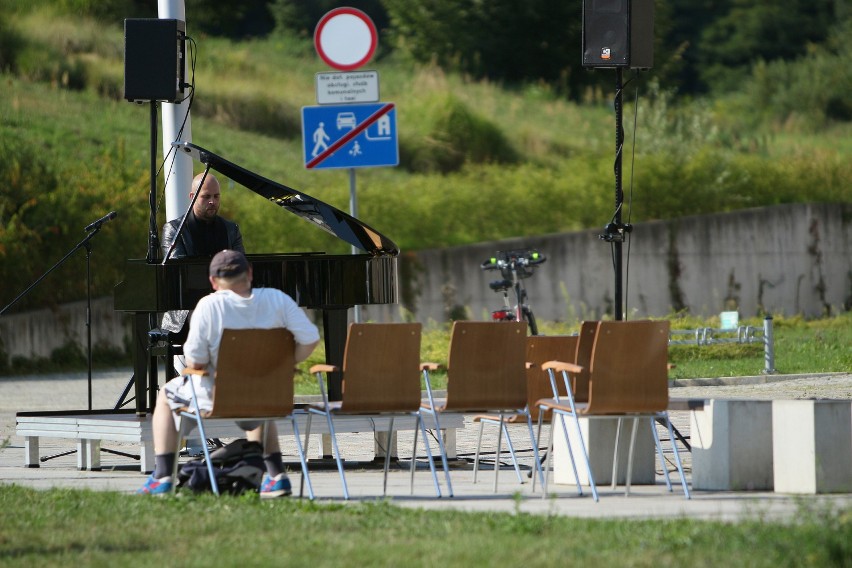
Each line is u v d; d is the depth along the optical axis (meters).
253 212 84.12
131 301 33.59
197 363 26.92
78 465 33.78
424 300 85.62
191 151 35.28
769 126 125.19
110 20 105.50
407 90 108.62
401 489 29.02
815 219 98.00
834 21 140.62
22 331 74.25
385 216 89.25
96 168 82.00
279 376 26.81
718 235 94.31
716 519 22.34
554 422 27.23
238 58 106.62
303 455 26.98
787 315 96.56
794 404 27.16
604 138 105.00
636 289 91.62
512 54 120.69
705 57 139.62
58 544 21.00
